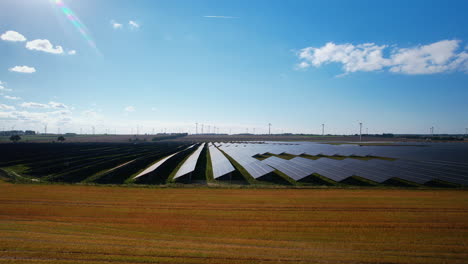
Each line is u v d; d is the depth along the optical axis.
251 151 79.69
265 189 29.34
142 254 13.38
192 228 17.27
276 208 21.69
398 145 124.50
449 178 32.09
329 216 19.64
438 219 18.83
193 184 32.94
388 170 36.69
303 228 17.27
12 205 21.98
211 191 28.11
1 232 15.85
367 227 17.39
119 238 15.45
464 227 17.27
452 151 79.25
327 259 12.98
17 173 41.75
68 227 17.14
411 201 23.86
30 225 17.33
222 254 13.46
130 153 81.50
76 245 14.23
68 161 58.47
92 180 35.72
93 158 65.19
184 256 13.23
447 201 23.81
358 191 28.30
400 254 13.50
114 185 30.94
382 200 24.22
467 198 24.98
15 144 114.94
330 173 36.44
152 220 18.75
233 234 16.30
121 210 21.02
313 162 45.59
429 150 84.19
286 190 28.78
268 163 50.53
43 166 50.00
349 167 39.69
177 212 20.59
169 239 15.46
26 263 12.16
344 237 15.80
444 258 13.03
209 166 50.22
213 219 19.02
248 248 14.23
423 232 16.47
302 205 22.55
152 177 38.41
